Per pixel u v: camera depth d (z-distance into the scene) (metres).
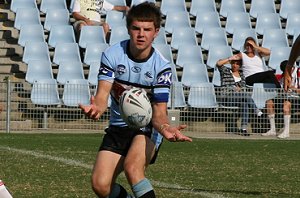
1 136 34.44
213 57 44.97
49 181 19.86
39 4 50.25
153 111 13.03
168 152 29.11
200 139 35.19
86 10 45.66
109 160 12.80
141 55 12.96
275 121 36.81
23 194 17.50
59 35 45.69
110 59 13.07
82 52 45.78
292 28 48.28
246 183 20.33
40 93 37.53
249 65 38.19
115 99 13.19
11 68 44.31
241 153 29.16
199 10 49.38
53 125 37.53
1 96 36.88
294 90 36.62
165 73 13.03
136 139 12.69
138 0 49.88
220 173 22.53
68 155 26.83
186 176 21.64
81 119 37.44
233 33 47.03
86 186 18.95
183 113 37.34
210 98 37.34
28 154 26.98
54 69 44.41
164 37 46.00
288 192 18.69
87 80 40.47
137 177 12.22
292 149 31.11
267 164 25.34
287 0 50.09
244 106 36.91
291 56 16.67
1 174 21.20
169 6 49.44
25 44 43.69
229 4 49.97
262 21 48.47
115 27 45.47
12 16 48.25
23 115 37.53
